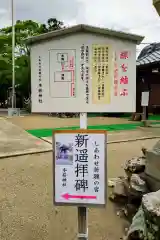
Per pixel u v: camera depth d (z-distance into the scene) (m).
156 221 1.99
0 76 23.53
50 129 9.48
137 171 3.21
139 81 14.70
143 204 2.17
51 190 3.69
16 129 9.59
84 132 2.08
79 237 2.14
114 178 4.01
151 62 12.57
